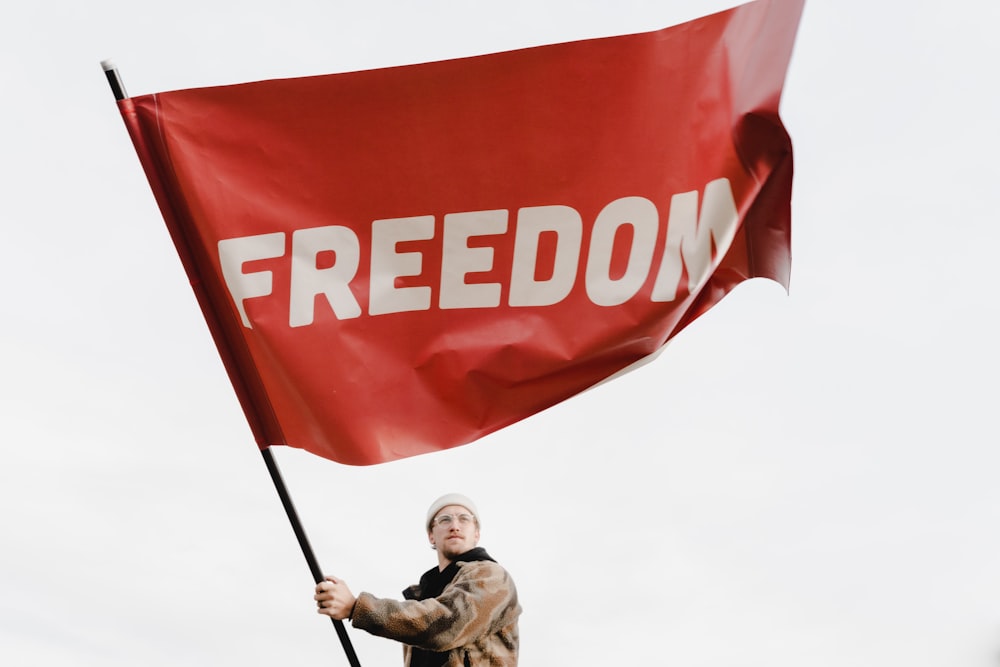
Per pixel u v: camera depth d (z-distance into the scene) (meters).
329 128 6.68
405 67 6.69
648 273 6.65
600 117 6.69
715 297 6.94
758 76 6.62
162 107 6.61
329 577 5.99
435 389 6.62
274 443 6.64
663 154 6.67
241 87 6.67
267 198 6.63
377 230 6.67
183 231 6.63
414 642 5.86
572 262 6.68
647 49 6.71
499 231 6.68
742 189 6.66
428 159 6.69
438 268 6.68
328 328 6.60
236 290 6.60
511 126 6.70
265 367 6.61
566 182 6.68
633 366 6.73
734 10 6.70
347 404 6.56
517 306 6.67
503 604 6.05
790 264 6.76
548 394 6.67
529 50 6.70
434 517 6.57
